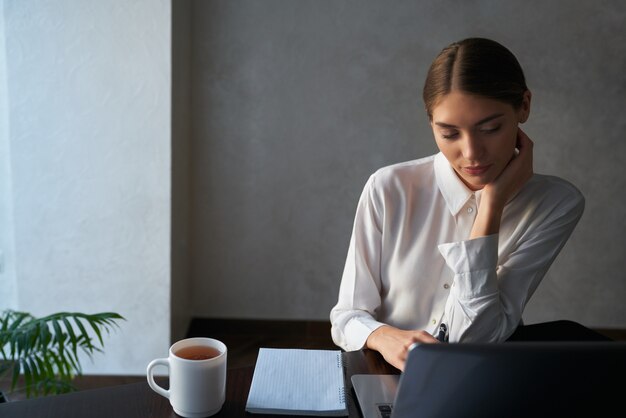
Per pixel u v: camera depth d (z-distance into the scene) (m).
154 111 2.31
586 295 3.02
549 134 2.91
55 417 0.80
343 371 0.96
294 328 3.03
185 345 0.86
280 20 2.81
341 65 2.84
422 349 0.61
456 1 2.80
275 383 0.90
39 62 2.26
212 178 2.92
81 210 2.36
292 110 2.87
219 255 2.99
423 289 1.24
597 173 2.93
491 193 1.08
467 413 0.64
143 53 2.27
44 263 2.38
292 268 3.00
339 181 2.92
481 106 0.94
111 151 2.33
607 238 2.98
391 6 2.80
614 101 2.88
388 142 2.89
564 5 2.80
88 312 2.42
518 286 1.14
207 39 2.81
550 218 1.18
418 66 2.84
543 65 2.85
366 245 1.25
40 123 2.29
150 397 0.86
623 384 0.61
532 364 0.60
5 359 1.56
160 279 2.41
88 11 2.24
